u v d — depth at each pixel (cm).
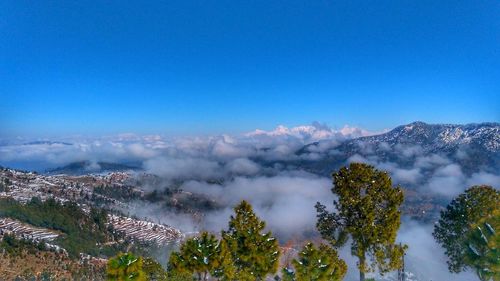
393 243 3806
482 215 3572
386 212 3734
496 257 2553
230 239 4156
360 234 3750
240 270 4062
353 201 3722
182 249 4078
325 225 3991
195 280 4066
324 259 3559
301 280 3472
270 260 4119
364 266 3803
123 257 3438
